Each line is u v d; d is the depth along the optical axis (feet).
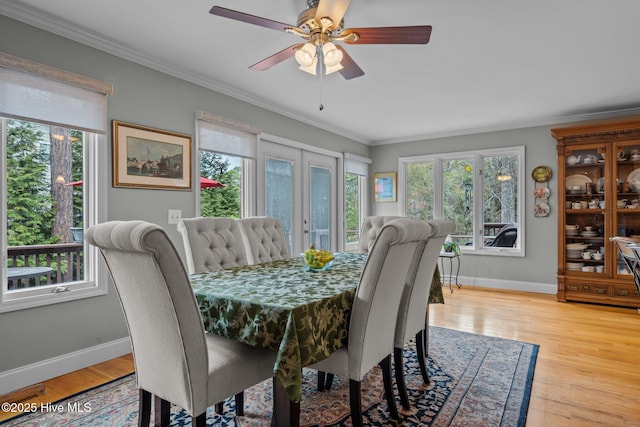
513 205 16.46
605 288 13.47
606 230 13.52
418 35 5.90
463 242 17.58
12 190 7.65
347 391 7.22
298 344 4.42
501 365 8.38
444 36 8.20
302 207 15.31
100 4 7.04
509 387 7.30
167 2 6.98
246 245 8.94
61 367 7.88
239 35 8.27
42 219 8.07
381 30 5.78
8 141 7.58
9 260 7.55
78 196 8.64
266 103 13.07
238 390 4.84
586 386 7.35
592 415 6.30
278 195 14.11
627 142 13.09
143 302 4.39
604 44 8.58
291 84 11.33
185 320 4.18
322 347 4.81
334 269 7.48
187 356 4.22
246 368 4.95
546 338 10.15
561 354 9.02
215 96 11.36
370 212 20.10
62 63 7.84
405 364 8.50
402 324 6.56
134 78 9.21
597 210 13.73
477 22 7.61
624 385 7.38
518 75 10.49
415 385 7.43
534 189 15.76
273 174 13.89
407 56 9.22
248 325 4.81
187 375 4.25
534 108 13.76
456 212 17.80
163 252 3.95
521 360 8.65
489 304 13.85
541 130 15.62
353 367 5.27
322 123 15.98
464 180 17.61
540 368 8.21
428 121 15.70
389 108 13.80
